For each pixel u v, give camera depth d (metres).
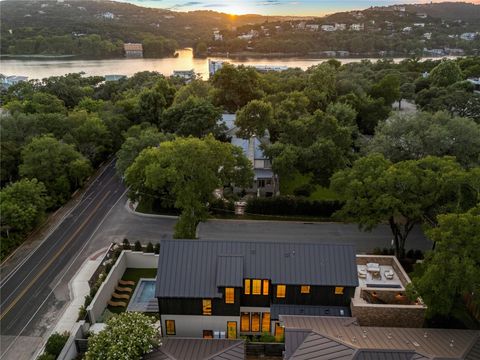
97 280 36.38
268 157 53.78
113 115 75.06
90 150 65.44
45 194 52.25
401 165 38.78
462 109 72.88
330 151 49.88
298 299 30.81
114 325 25.44
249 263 30.58
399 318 29.98
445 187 35.75
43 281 38.53
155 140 57.34
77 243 45.34
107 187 61.44
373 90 89.06
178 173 41.06
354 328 26.30
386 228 48.19
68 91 105.19
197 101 70.06
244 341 26.44
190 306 30.11
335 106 67.62
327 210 50.72
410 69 124.56
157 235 47.03
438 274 27.41
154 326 28.69
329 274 30.28
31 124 63.94
